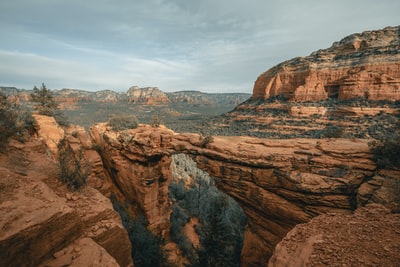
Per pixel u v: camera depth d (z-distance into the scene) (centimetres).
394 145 1725
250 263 2298
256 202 2275
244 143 2803
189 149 2950
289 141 2597
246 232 2452
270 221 2233
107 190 2433
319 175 1934
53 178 1039
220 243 2086
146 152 2700
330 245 664
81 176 1098
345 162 1933
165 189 3105
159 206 2984
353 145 2153
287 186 2006
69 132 2675
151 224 2781
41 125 2005
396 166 1703
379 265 555
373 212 830
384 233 689
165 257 2055
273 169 2139
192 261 2366
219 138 3247
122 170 3009
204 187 4606
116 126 3506
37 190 788
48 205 720
